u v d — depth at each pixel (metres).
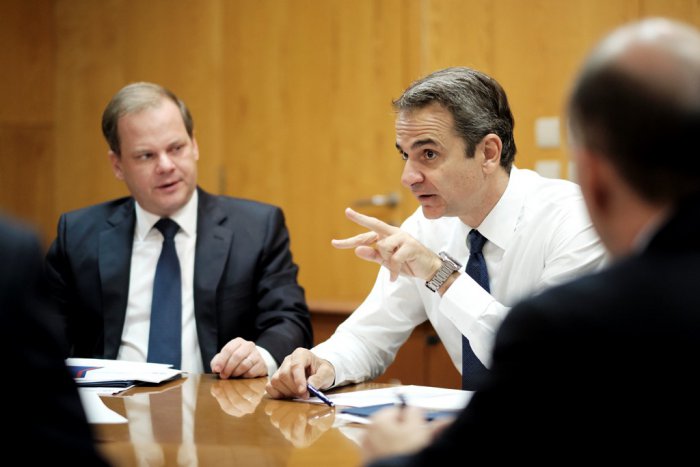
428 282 2.02
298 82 5.08
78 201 5.42
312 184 5.07
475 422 0.93
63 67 5.43
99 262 2.66
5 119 5.43
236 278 2.65
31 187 5.45
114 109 2.69
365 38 4.93
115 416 1.65
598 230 0.97
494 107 2.09
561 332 0.88
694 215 0.88
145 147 2.62
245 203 2.82
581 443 0.86
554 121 4.43
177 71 5.29
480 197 2.12
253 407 1.77
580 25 4.37
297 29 5.08
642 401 0.84
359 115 4.96
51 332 0.97
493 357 0.94
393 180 4.91
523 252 2.17
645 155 0.88
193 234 2.71
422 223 2.40
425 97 2.04
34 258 0.97
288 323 2.54
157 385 2.04
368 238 2.04
